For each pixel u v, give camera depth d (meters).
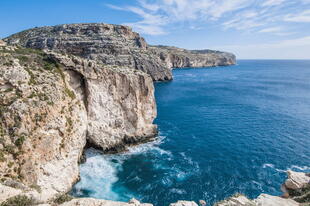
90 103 40.81
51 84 32.62
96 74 41.25
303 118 63.06
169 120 63.41
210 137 50.56
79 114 36.38
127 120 46.41
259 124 58.62
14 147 25.11
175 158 40.62
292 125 57.12
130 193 30.27
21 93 28.36
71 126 33.28
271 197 15.69
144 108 49.81
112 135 43.09
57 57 37.09
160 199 29.03
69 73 38.94
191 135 52.06
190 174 35.06
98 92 41.81
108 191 30.61
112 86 43.59
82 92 40.88
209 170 36.16
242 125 58.25
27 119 27.17
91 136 40.75
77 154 34.03
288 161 38.44
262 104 82.06
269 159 39.38
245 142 47.19
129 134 46.12
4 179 23.02
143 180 33.38
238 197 15.52
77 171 33.28
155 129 51.41
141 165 38.00
